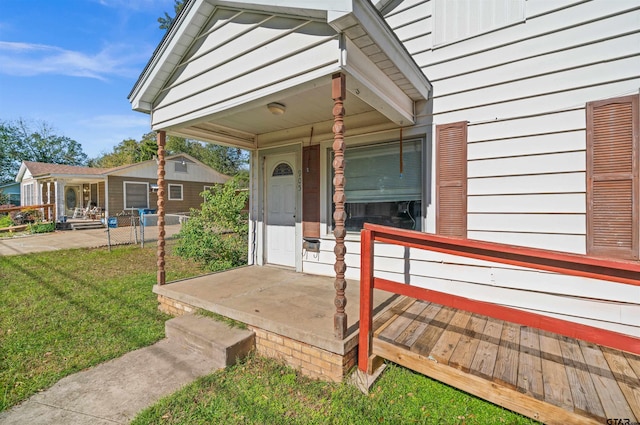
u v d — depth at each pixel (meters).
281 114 3.98
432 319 2.83
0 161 29.66
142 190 16.44
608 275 1.52
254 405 2.15
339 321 2.39
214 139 4.71
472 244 1.88
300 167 4.76
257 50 2.71
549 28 2.95
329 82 2.42
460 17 3.39
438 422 1.97
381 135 3.90
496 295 3.23
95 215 16.50
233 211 6.69
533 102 3.03
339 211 2.38
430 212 3.58
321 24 2.30
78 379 2.47
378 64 2.65
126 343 3.07
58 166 19.00
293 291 3.76
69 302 4.23
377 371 2.46
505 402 1.83
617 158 2.68
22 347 2.96
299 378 2.50
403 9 3.73
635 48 2.61
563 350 2.25
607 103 2.71
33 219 16.16
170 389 2.34
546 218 2.98
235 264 6.27
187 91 3.41
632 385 1.82
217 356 2.69
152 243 9.89
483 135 3.28
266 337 2.83
